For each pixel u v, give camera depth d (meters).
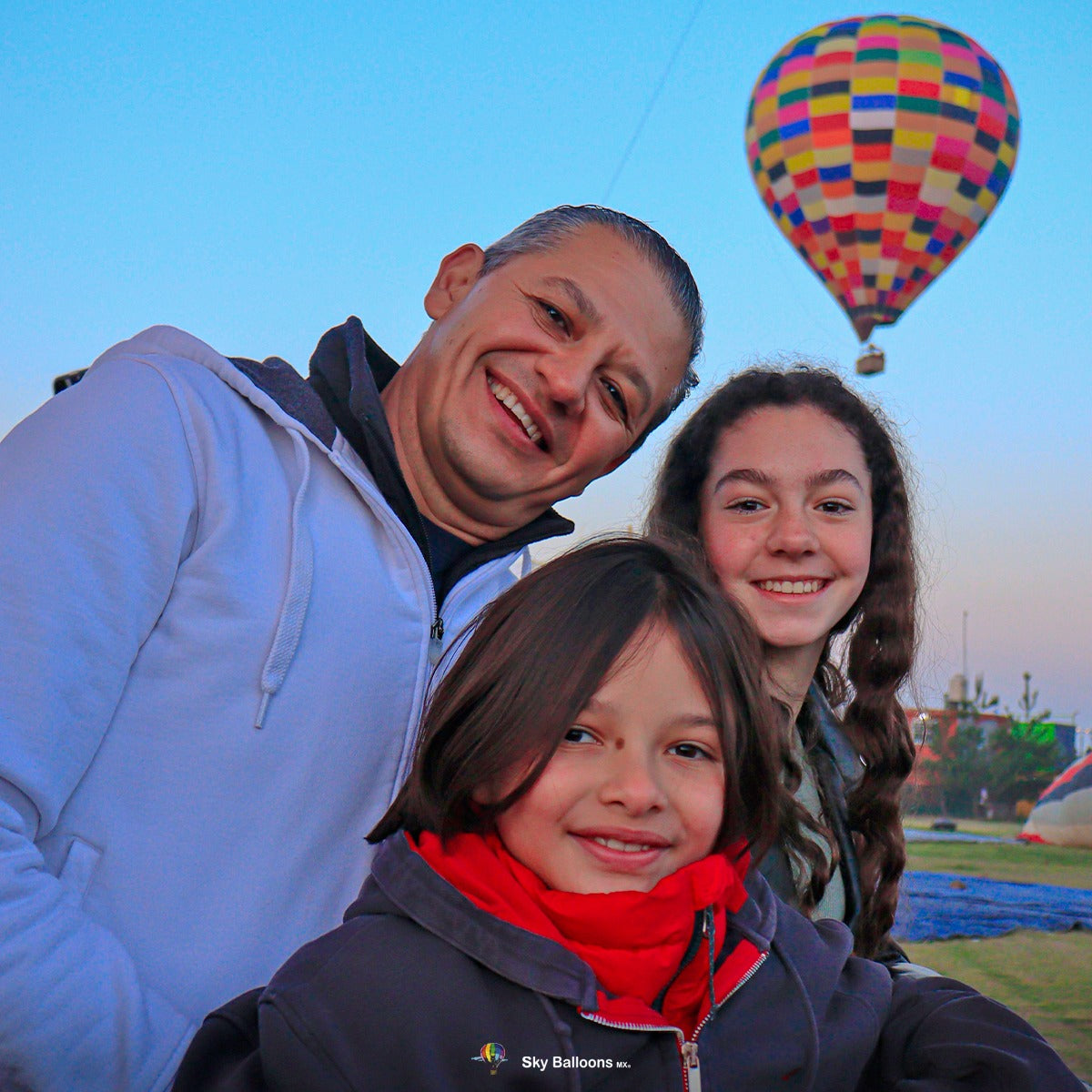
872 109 14.68
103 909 1.37
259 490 1.52
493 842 1.34
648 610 1.34
